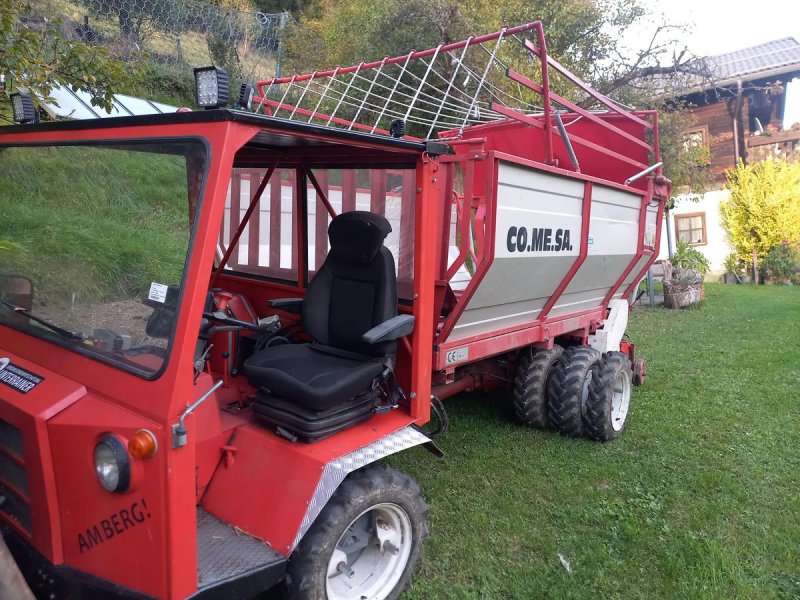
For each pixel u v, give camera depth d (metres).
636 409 5.73
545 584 3.17
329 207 3.70
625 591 3.14
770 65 16.70
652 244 5.66
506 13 10.08
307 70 11.58
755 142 17.59
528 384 4.86
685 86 12.44
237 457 2.67
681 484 4.28
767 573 3.31
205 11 12.97
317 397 2.59
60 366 2.46
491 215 3.32
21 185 2.75
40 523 2.31
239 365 3.31
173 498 2.03
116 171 2.50
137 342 2.24
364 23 10.36
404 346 3.22
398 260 3.48
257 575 2.29
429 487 4.10
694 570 3.31
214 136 2.12
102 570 2.20
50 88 4.42
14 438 2.40
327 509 2.55
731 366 7.25
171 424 2.01
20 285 2.72
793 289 14.48
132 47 9.82
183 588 2.08
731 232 16.48
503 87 9.38
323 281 3.39
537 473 4.35
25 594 2.14
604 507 3.93
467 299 3.42
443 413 3.59
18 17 4.61
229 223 4.20
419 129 9.62
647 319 10.47
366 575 2.88
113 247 2.44
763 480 4.36
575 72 10.68
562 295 4.58
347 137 2.52
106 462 2.10
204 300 2.12
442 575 3.19
